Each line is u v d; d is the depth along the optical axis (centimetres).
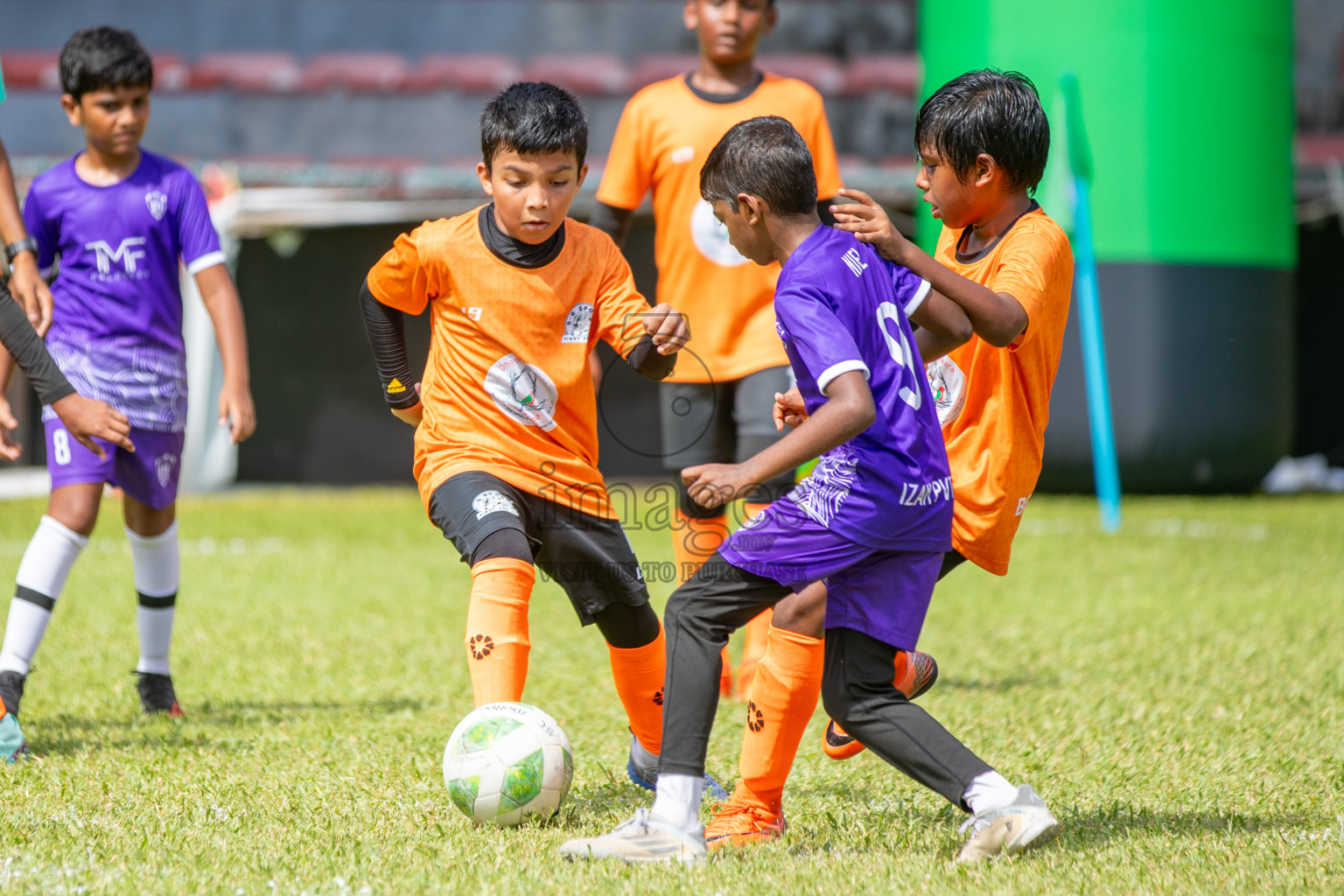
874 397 949
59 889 851
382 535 3512
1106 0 4141
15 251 1376
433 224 1159
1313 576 2675
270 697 1597
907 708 964
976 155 1077
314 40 6222
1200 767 1238
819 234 968
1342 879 877
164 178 1480
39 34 6009
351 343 5156
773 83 1697
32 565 1366
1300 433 5497
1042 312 1052
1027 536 3344
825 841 1004
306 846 960
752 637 1634
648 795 1147
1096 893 844
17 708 1313
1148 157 4169
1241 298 4306
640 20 6262
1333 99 5531
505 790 1010
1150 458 4272
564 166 1086
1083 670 1758
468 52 6247
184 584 2602
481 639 1047
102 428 1207
